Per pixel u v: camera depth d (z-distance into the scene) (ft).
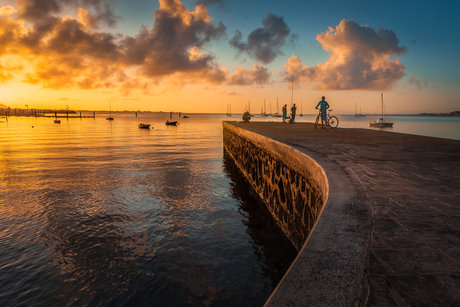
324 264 6.42
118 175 51.08
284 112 88.02
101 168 57.57
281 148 27.68
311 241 7.68
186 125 285.23
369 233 8.31
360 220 9.30
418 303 5.30
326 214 9.87
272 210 31.27
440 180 15.05
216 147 97.09
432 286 5.89
